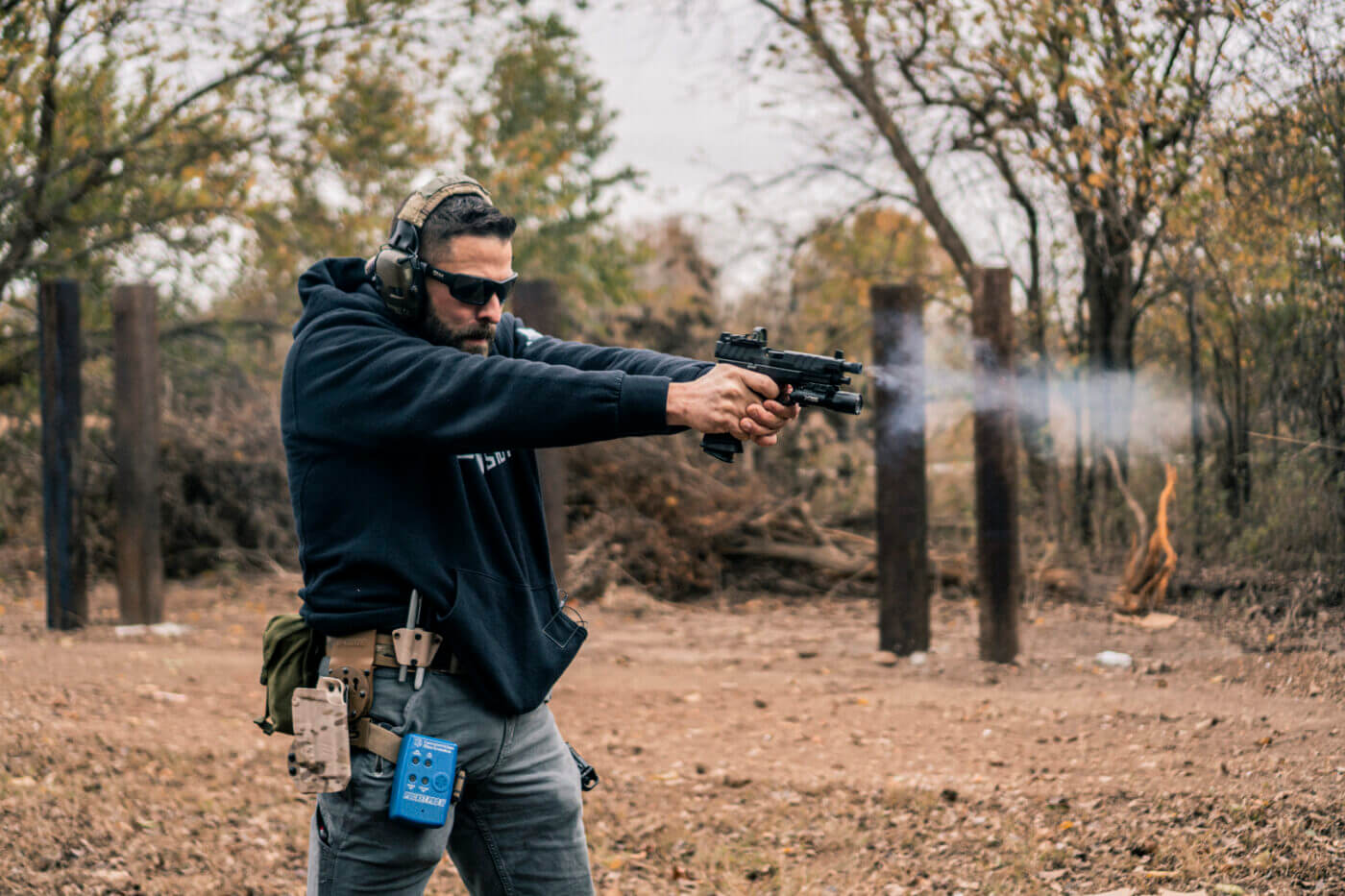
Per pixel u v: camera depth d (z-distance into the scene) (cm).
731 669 652
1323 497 424
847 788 431
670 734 518
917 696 568
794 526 964
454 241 199
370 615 196
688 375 207
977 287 627
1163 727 448
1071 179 779
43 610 832
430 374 189
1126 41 641
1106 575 801
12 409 1034
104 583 951
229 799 421
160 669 627
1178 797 369
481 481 208
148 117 959
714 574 936
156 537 777
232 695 575
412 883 201
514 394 184
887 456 654
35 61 849
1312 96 404
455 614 198
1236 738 415
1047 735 479
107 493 984
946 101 922
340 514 197
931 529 984
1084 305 935
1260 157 462
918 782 429
